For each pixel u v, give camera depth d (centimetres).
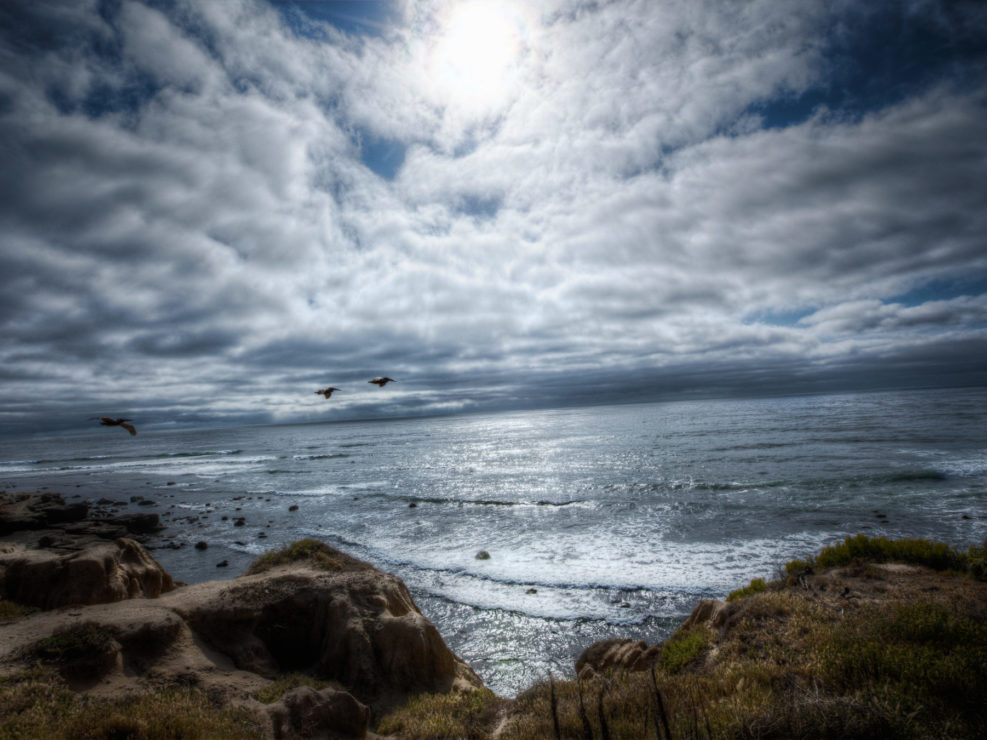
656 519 3250
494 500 4222
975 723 615
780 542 2569
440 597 2150
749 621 1109
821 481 4050
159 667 1038
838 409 14750
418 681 1193
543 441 10438
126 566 1440
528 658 1614
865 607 1084
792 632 1009
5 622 1127
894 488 3650
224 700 963
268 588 1348
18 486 6650
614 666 1306
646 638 1662
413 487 5194
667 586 2067
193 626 1195
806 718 661
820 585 1316
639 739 701
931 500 3234
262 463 8825
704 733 671
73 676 939
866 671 787
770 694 762
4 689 847
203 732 765
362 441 14712
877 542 1616
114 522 3584
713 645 1089
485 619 1912
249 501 4847
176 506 4731
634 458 6372
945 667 725
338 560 1581
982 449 5297
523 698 1079
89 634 1023
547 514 3628
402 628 1229
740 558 2353
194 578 2517
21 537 3347
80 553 1399
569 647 1655
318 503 4553
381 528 3459
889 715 632
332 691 920
